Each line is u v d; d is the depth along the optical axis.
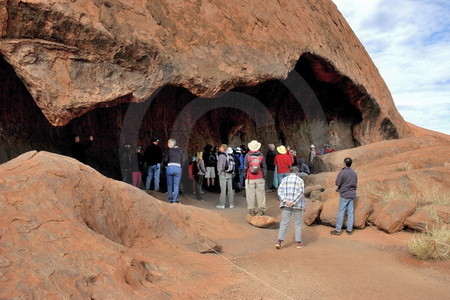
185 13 9.58
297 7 14.77
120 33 7.42
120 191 5.11
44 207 3.70
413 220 7.30
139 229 4.99
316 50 13.91
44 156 4.49
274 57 11.49
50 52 6.72
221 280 4.32
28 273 2.90
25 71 6.54
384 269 5.05
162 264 4.13
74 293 2.97
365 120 18.17
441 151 11.27
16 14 6.23
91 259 3.40
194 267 4.55
